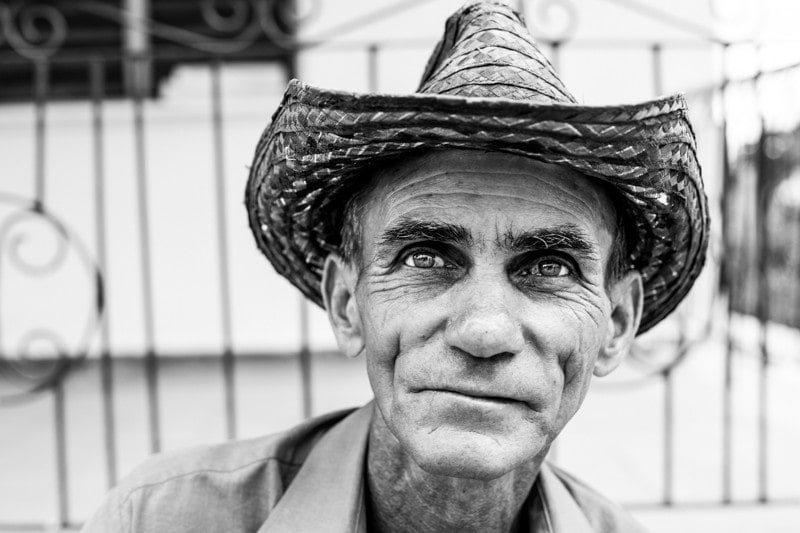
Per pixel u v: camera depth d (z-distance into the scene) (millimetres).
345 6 4293
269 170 1117
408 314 927
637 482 2797
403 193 937
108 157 4391
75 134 4371
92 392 4012
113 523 1157
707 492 2713
